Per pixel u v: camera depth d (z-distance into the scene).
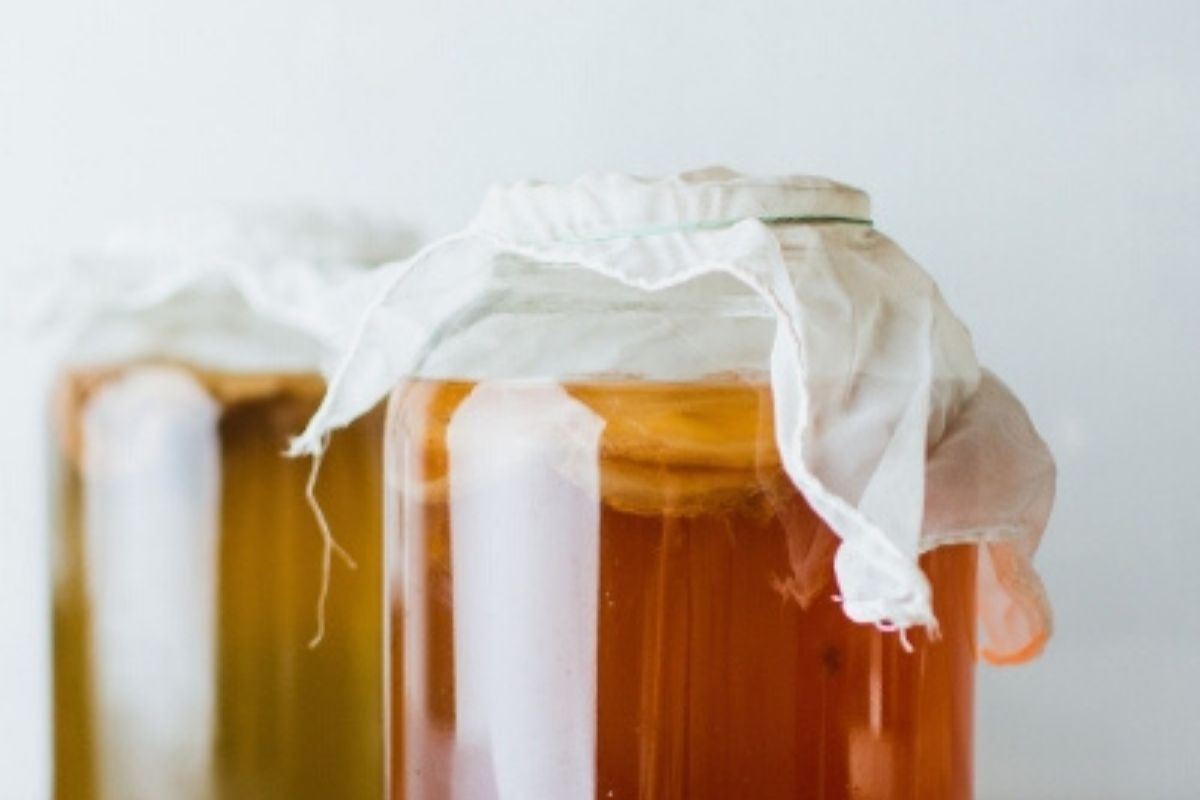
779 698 0.66
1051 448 0.88
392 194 0.93
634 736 0.67
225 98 0.94
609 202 0.66
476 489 0.69
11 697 0.96
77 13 0.95
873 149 0.89
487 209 0.69
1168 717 0.87
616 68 0.91
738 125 0.90
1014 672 0.88
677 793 0.66
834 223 0.68
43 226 0.96
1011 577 0.71
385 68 0.93
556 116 0.91
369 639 0.81
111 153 0.95
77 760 0.81
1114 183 0.87
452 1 0.92
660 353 0.68
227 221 0.81
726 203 0.66
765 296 0.63
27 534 0.96
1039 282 0.88
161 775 0.80
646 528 0.67
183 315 0.82
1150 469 0.87
